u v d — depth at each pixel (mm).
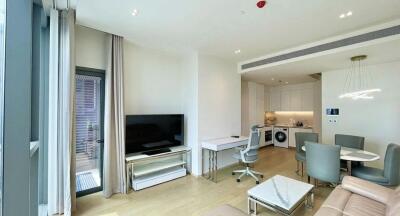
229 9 2291
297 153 3977
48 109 2479
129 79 3523
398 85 3736
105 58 3146
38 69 2201
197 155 3885
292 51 3691
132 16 2475
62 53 2461
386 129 3869
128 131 3221
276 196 2160
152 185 3340
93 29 3078
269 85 7195
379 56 3389
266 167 4453
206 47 3635
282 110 7125
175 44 3480
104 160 2951
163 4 2189
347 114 4363
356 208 1823
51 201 2438
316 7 2236
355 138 3604
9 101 1163
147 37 3170
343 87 4406
